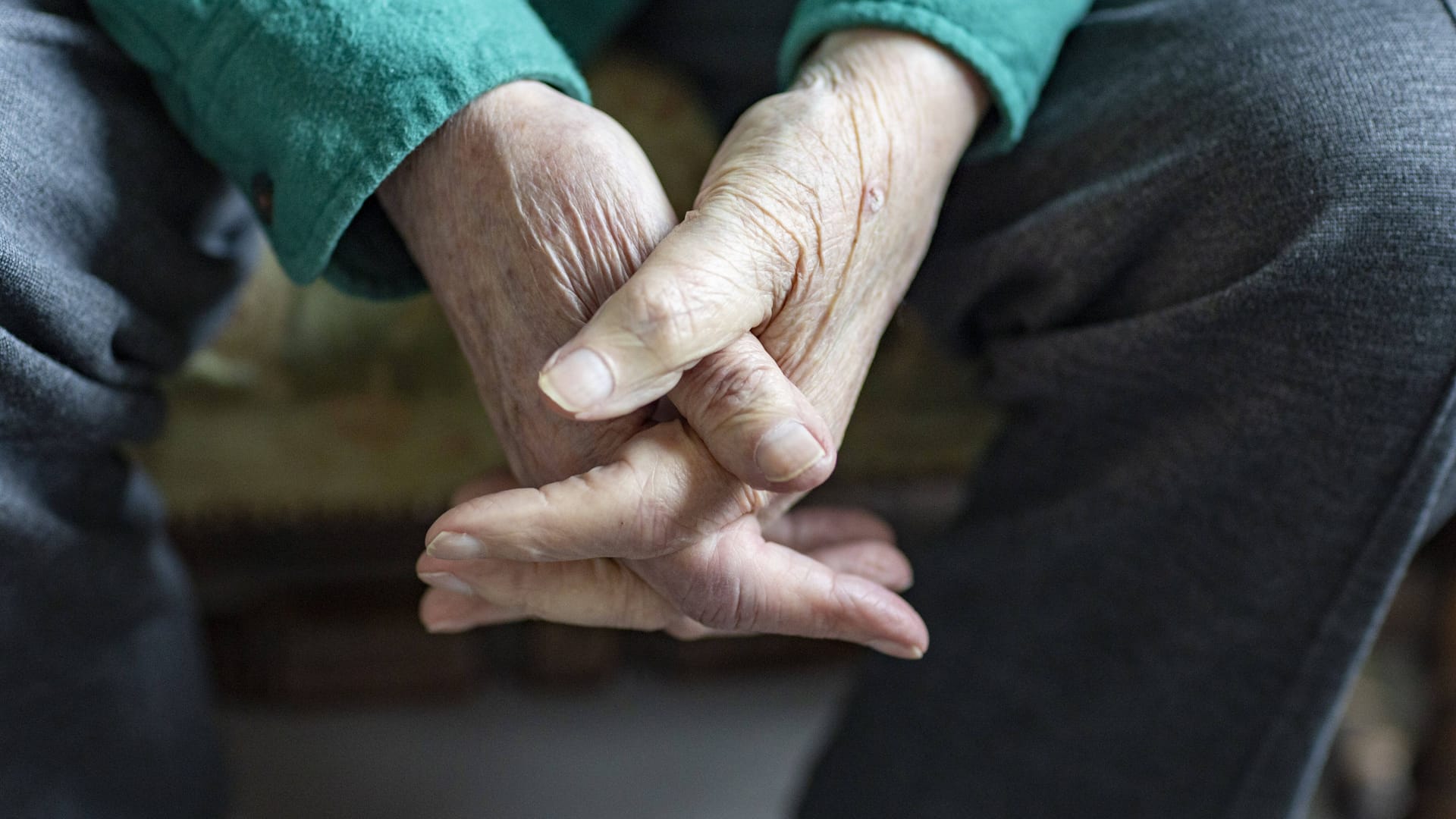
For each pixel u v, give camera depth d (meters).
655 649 0.79
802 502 0.67
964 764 0.56
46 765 0.53
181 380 0.59
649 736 0.76
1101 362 0.48
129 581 0.53
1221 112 0.46
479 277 0.45
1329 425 0.46
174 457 0.61
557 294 0.44
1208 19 0.48
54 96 0.46
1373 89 0.45
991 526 0.53
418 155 0.46
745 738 0.77
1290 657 0.50
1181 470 0.48
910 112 0.47
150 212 0.48
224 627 0.72
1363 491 0.46
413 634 0.72
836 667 0.80
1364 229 0.44
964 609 0.55
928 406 0.65
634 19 0.62
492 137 0.45
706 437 0.43
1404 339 0.44
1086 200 0.48
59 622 0.50
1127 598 0.51
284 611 0.71
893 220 0.46
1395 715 0.75
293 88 0.45
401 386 0.62
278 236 0.47
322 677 0.72
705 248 0.42
